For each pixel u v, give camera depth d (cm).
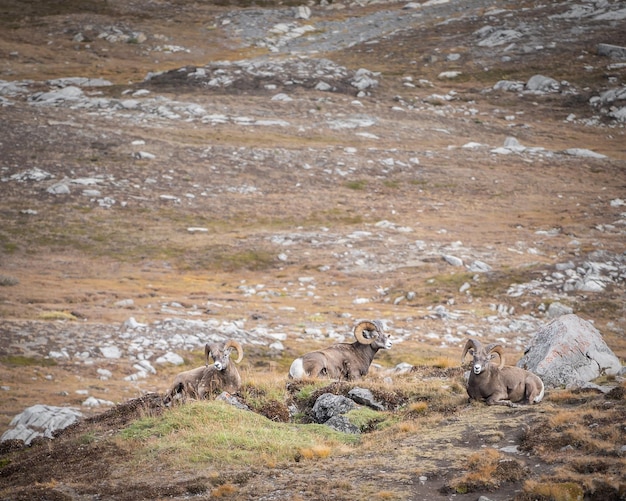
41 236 18075
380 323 7025
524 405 5247
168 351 10362
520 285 14488
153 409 5906
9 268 16100
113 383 9125
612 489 3594
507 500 3697
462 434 4725
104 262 16988
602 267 15075
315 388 6091
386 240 18400
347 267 16562
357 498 3869
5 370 9156
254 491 4100
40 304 13125
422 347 11169
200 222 19788
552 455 4134
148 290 14912
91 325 11044
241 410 5447
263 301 14338
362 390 5822
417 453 4481
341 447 4841
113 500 4194
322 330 12094
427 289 14712
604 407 4741
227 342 5906
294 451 4741
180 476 4475
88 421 6078
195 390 5941
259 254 17488
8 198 19838
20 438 6347
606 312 13288
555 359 5991
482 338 12069
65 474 4781
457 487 3878
